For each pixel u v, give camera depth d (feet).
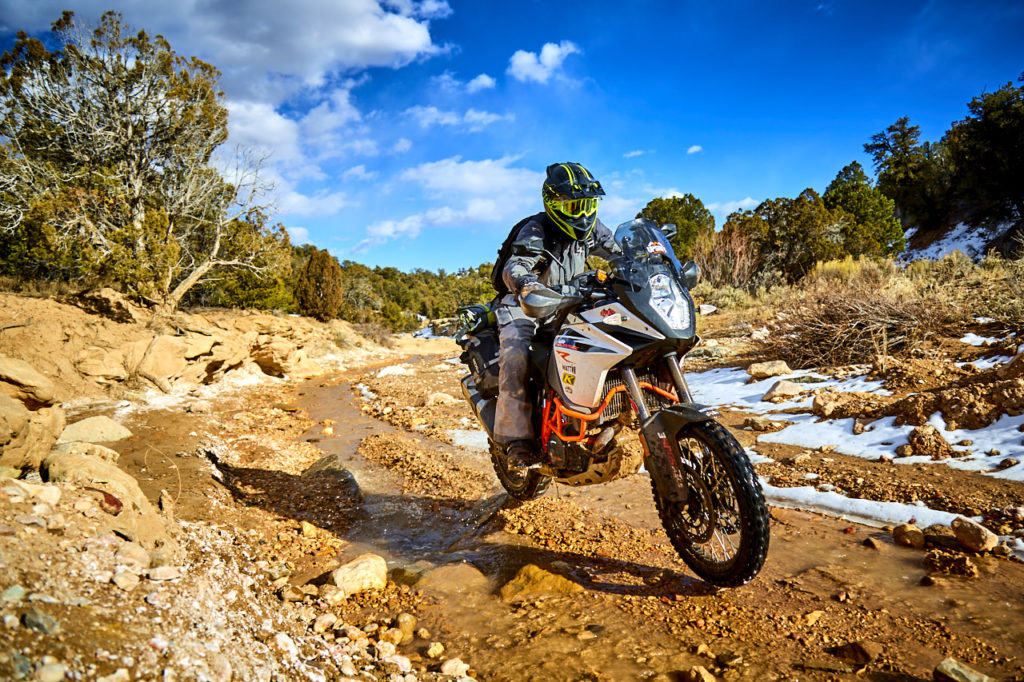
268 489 18.75
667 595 10.80
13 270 53.93
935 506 13.97
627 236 10.83
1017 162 128.88
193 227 71.51
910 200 164.55
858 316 30.07
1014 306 27.61
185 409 32.22
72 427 23.21
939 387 21.38
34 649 5.24
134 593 6.95
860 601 10.12
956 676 7.55
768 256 82.64
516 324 13.11
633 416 10.98
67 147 63.26
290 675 7.22
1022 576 10.47
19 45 60.39
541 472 12.69
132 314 43.09
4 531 7.00
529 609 10.61
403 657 8.89
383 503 17.62
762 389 27.12
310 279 103.96
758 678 8.18
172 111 64.08
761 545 9.34
